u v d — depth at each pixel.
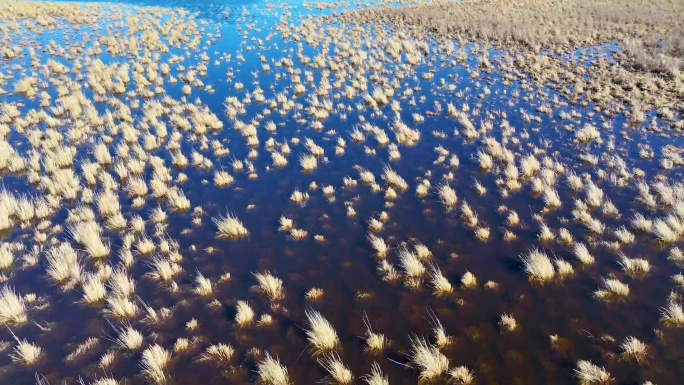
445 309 8.62
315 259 10.39
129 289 9.38
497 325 8.13
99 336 8.32
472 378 7.04
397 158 15.48
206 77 26.20
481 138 16.80
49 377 7.47
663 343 7.47
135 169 14.91
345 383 7.09
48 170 14.98
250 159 15.95
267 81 25.17
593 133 16.00
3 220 11.91
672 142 15.31
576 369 7.09
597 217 11.32
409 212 12.16
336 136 17.70
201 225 11.95
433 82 24.05
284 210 12.59
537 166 13.87
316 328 7.88
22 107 21.27
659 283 8.87
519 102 20.31
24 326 8.63
